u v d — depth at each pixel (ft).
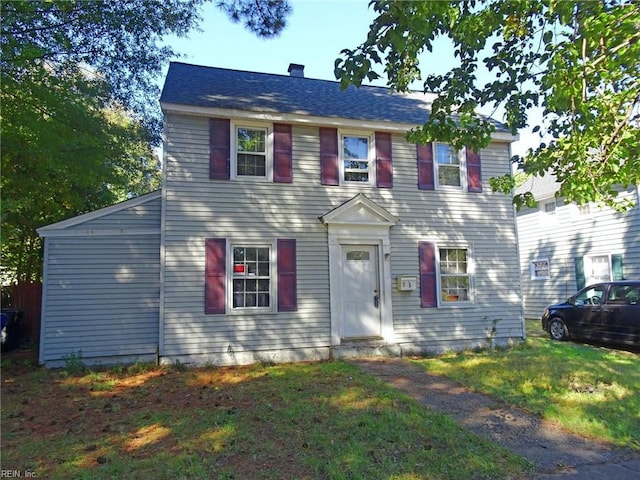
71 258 28.37
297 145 32.99
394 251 34.22
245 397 20.85
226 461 13.60
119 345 28.48
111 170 38.11
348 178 34.24
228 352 29.63
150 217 29.86
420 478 12.47
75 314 28.07
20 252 47.06
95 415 18.57
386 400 19.93
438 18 16.35
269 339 30.53
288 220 31.96
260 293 31.17
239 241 30.71
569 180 15.55
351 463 13.30
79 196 41.73
